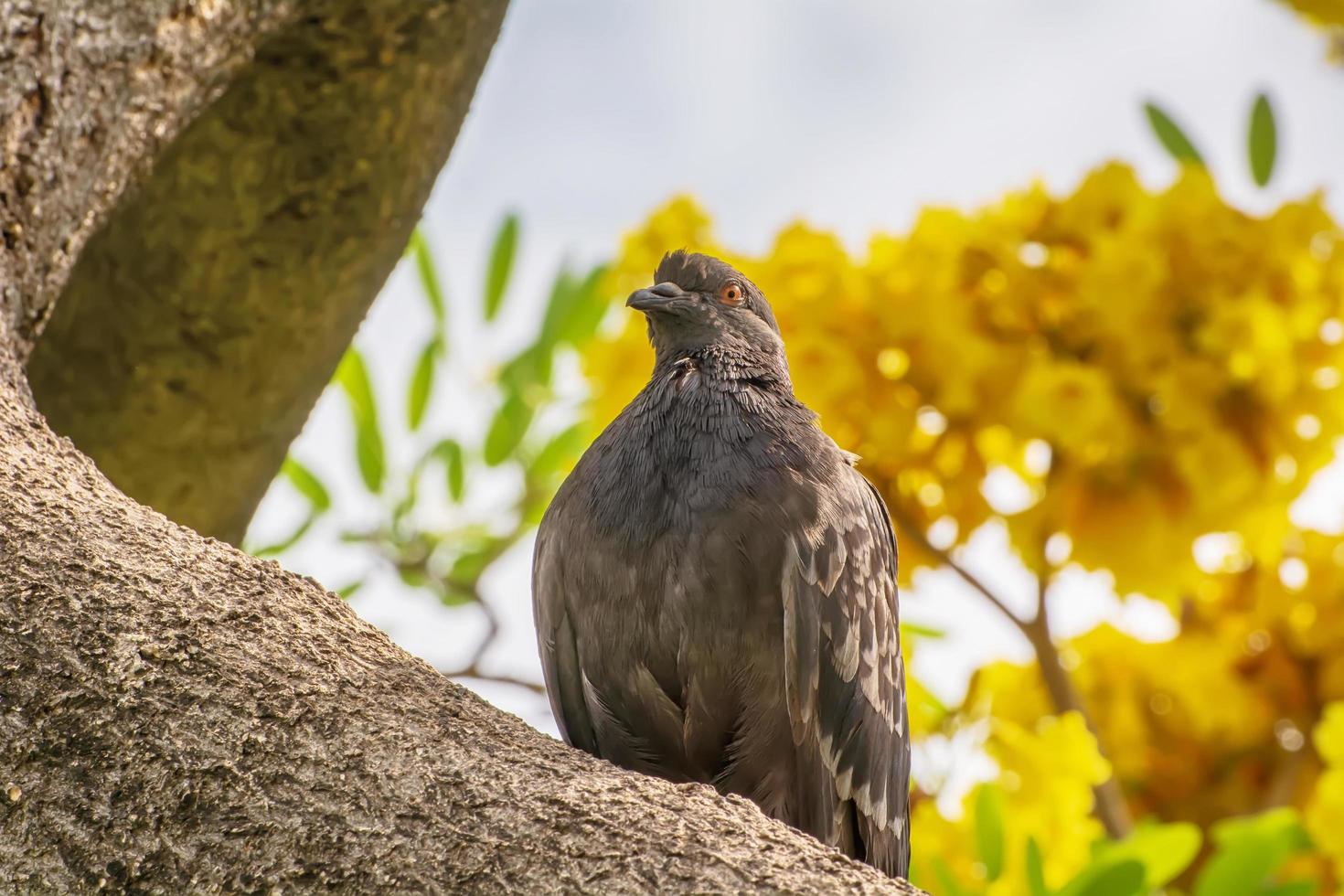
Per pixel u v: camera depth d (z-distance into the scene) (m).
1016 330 8.21
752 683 6.75
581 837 3.92
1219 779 8.85
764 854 3.93
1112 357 8.13
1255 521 8.31
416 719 4.25
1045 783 7.72
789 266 8.41
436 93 8.52
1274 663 8.89
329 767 4.04
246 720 4.11
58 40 6.66
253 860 3.87
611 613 6.89
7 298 6.39
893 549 7.54
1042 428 7.86
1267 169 8.56
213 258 8.81
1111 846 7.44
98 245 8.67
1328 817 7.65
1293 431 8.18
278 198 8.66
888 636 7.26
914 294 8.09
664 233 9.21
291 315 9.12
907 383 8.23
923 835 8.02
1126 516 8.22
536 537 7.44
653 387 7.39
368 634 4.62
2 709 4.10
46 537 4.48
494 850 3.88
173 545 4.64
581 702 7.31
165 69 7.15
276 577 4.65
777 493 6.75
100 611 4.29
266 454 9.81
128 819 3.95
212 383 9.30
